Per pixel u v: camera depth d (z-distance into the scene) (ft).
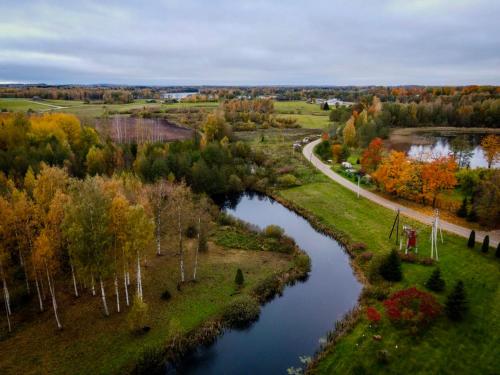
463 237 169.07
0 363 97.91
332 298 135.74
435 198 213.25
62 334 109.40
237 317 120.57
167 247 167.53
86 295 128.67
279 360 105.50
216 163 280.51
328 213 216.33
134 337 109.09
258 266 155.22
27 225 108.88
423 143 440.86
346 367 97.81
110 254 111.65
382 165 234.17
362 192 245.65
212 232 187.21
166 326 114.73
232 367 103.24
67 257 126.41
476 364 96.43
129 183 169.89
